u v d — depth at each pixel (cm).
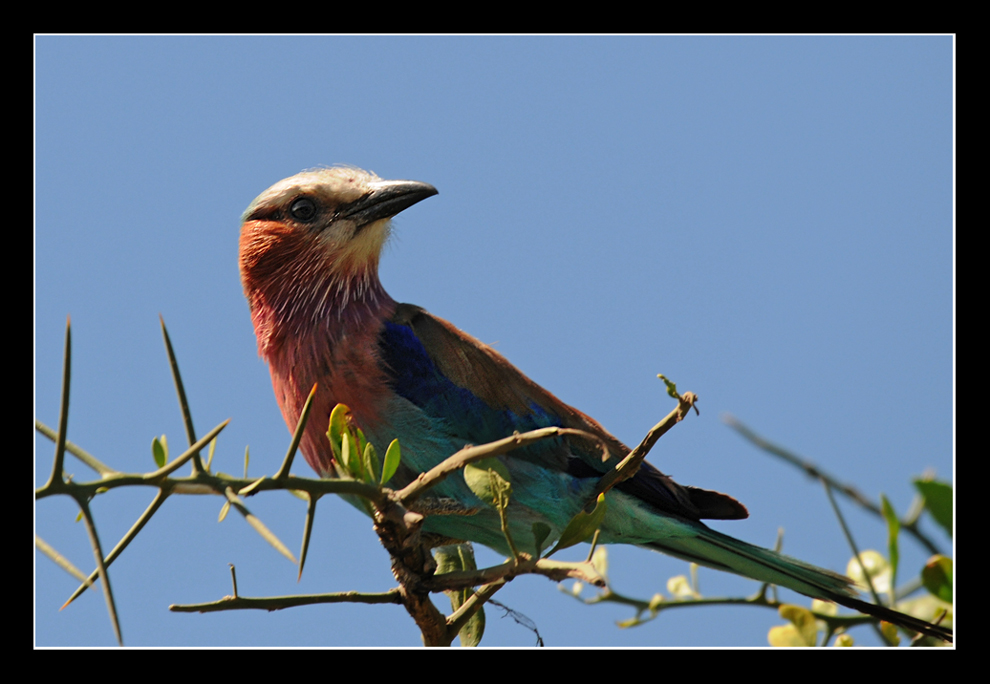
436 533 1005
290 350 1023
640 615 957
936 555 851
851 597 958
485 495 556
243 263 1076
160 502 454
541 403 1031
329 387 998
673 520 1027
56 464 422
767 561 998
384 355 1004
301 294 1032
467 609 673
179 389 457
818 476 944
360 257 1036
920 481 912
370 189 1057
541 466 1019
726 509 1030
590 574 496
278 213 1058
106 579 401
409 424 987
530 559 548
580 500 1020
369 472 616
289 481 472
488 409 1011
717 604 948
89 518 417
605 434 1038
